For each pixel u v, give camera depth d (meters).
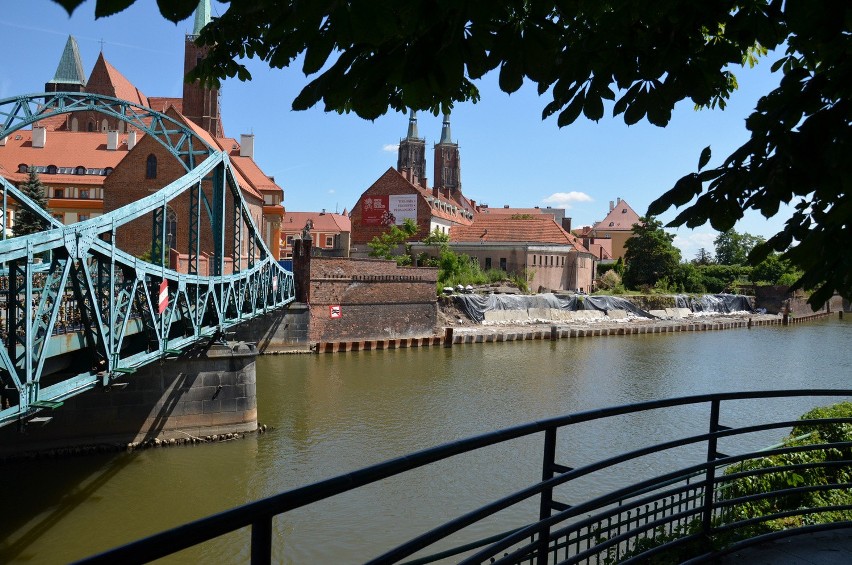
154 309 18.78
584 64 3.30
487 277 73.75
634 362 45.12
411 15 2.24
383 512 16.09
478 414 26.94
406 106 2.76
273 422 24.83
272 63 2.54
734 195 3.71
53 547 14.02
